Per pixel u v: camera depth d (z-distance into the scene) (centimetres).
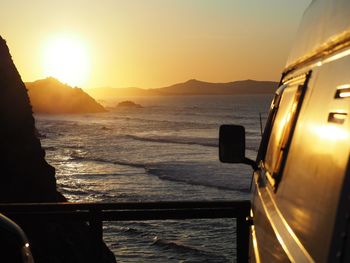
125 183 6262
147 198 5356
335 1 250
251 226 415
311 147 224
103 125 17750
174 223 3997
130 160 8431
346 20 215
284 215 250
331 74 222
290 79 372
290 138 284
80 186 6234
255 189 405
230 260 3147
